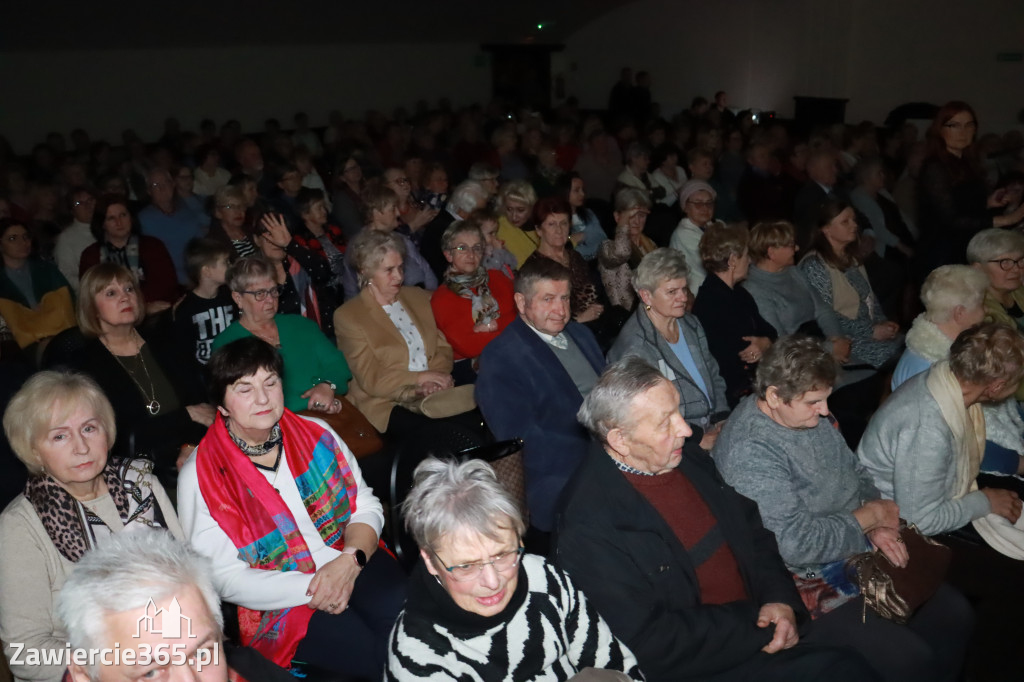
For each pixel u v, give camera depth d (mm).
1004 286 4133
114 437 2400
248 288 3752
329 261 5562
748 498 2592
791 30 14258
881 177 7000
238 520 2535
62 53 11609
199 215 7234
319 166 9742
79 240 6297
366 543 2656
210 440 2590
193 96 13047
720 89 15391
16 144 11508
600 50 16578
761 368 2680
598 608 2273
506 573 1900
